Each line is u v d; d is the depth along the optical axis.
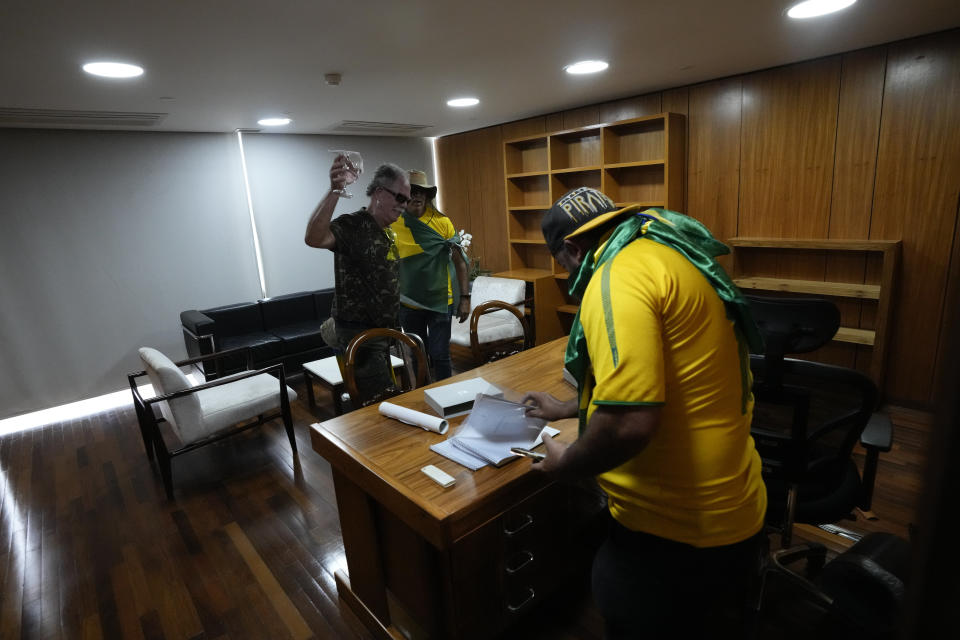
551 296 4.63
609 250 0.97
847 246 3.00
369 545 1.60
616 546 1.11
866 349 3.22
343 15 1.91
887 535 1.22
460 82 3.11
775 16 2.21
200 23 1.88
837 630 1.62
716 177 3.65
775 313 1.47
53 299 4.00
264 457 3.08
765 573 1.62
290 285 5.14
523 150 4.88
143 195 4.27
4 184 3.73
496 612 1.47
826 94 3.07
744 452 1.01
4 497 2.80
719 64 3.07
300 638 1.77
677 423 0.95
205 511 2.55
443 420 1.54
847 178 3.08
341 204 5.31
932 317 2.92
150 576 2.11
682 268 0.94
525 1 1.88
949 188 2.75
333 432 1.59
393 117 4.18
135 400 3.01
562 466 0.99
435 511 1.18
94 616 1.92
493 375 2.01
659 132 3.88
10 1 1.57
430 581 1.39
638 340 0.86
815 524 1.57
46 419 3.93
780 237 3.42
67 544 2.34
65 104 2.99
